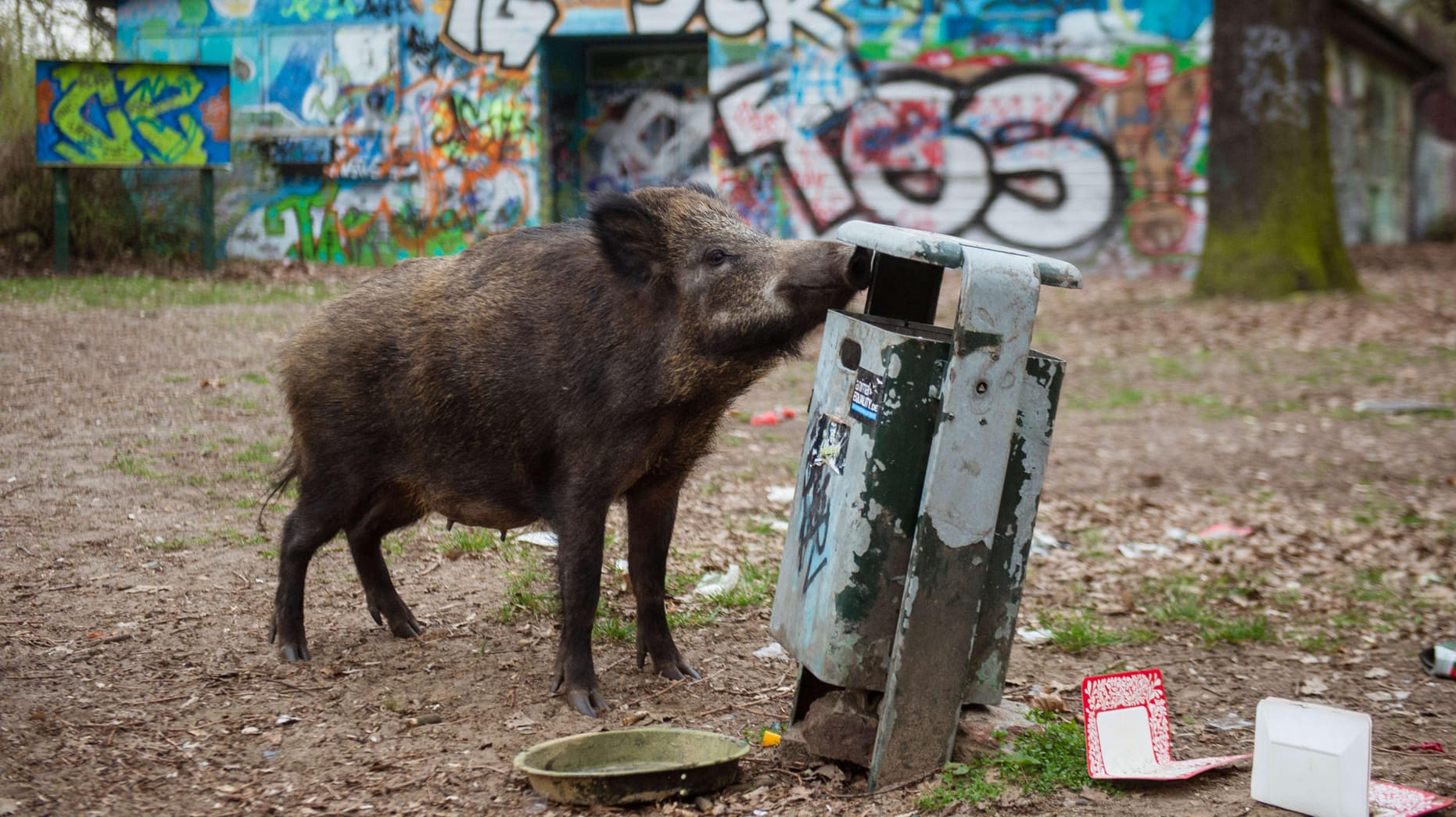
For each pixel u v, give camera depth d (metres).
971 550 3.75
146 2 21.73
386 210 21.77
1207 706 4.87
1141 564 7.09
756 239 4.24
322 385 4.95
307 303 14.87
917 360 3.68
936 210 21.48
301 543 5.08
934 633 3.77
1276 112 16.94
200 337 12.20
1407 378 13.01
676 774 3.76
